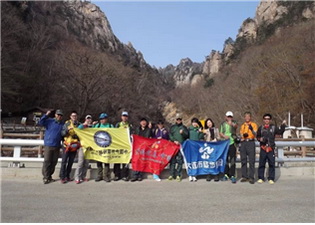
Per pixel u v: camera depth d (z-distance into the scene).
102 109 42.06
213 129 9.31
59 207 5.71
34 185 7.68
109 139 8.53
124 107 45.75
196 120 9.12
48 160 7.97
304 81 41.34
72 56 43.59
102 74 40.09
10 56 43.12
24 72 45.50
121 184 8.02
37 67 47.75
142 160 8.59
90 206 5.80
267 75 45.78
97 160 8.34
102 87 40.31
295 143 9.70
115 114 44.69
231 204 6.06
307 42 46.69
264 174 9.00
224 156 8.80
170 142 8.81
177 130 8.87
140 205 5.92
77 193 6.86
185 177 9.29
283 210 5.67
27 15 59.28
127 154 8.57
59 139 8.12
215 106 56.53
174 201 6.25
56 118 8.22
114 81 42.91
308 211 5.61
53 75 46.62
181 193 6.99
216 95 61.00
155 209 5.65
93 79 38.78
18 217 5.09
